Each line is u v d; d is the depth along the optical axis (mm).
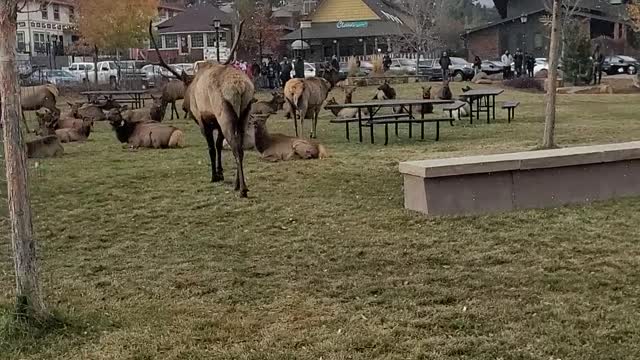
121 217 8430
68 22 58938
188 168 11672
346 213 8203
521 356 4406
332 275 6086
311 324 5035
